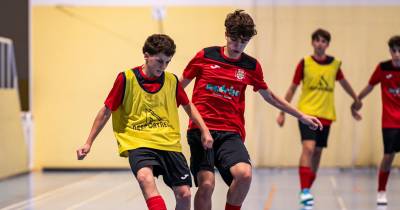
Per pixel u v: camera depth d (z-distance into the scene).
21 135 19.48
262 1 20.20
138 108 7.78
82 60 20.81
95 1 20.72
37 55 20.91
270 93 8.76
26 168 19.86
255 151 20.33
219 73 8.34
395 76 13.05
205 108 8.37
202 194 8.09
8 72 19.50
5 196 14.59
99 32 20.73
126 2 20.67
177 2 20.55
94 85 20.77
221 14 20.42
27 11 20.91
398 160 19.94
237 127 8.41
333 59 13.82
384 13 19.91
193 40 20.50
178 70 20.56
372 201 13.74
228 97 8.35
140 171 7.44
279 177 18.45
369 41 19.94
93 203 13.38
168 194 14.60
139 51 20.67
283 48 20.20
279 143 20.28
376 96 19.95
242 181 7.78
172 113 7.92
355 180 17.80
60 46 20.86
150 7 20.62
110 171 20.48
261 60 20.23
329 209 12.62
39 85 20.94
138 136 7.72
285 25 20.17
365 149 20.05
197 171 8.24
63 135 20.89
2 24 20.91
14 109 19.09
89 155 20.75
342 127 20.06
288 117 20.23
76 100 20.84
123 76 7.77
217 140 8.28
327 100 13.68
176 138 7.89
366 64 19.94
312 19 20.12
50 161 20.89
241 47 8.13
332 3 20.06
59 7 20.83
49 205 13.12
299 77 13.78
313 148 13.29
